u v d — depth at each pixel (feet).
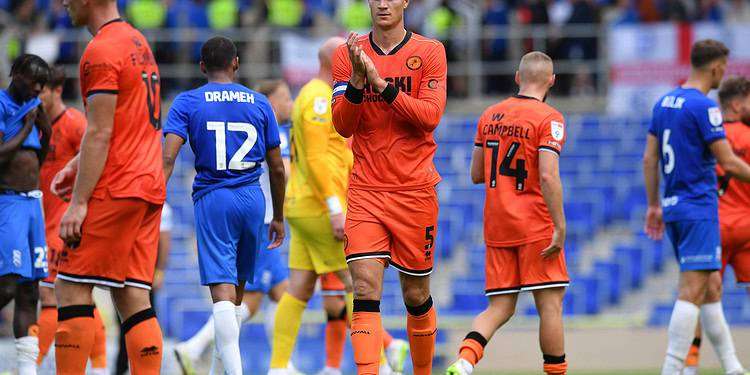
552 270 79.46
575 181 210.79
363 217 70.74
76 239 68.49
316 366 125.08
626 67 225.76
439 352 127.65
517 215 79.66
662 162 89.35
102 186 68.95
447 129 223.10
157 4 229.45
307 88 92.48
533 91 81.51
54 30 231.50
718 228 87.71
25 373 84.07
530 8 237.04
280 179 80.48
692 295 87.56
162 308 151.74
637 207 203.00
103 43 68.33
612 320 166.40
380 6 70.49
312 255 94.53
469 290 170.09
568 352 135.03
